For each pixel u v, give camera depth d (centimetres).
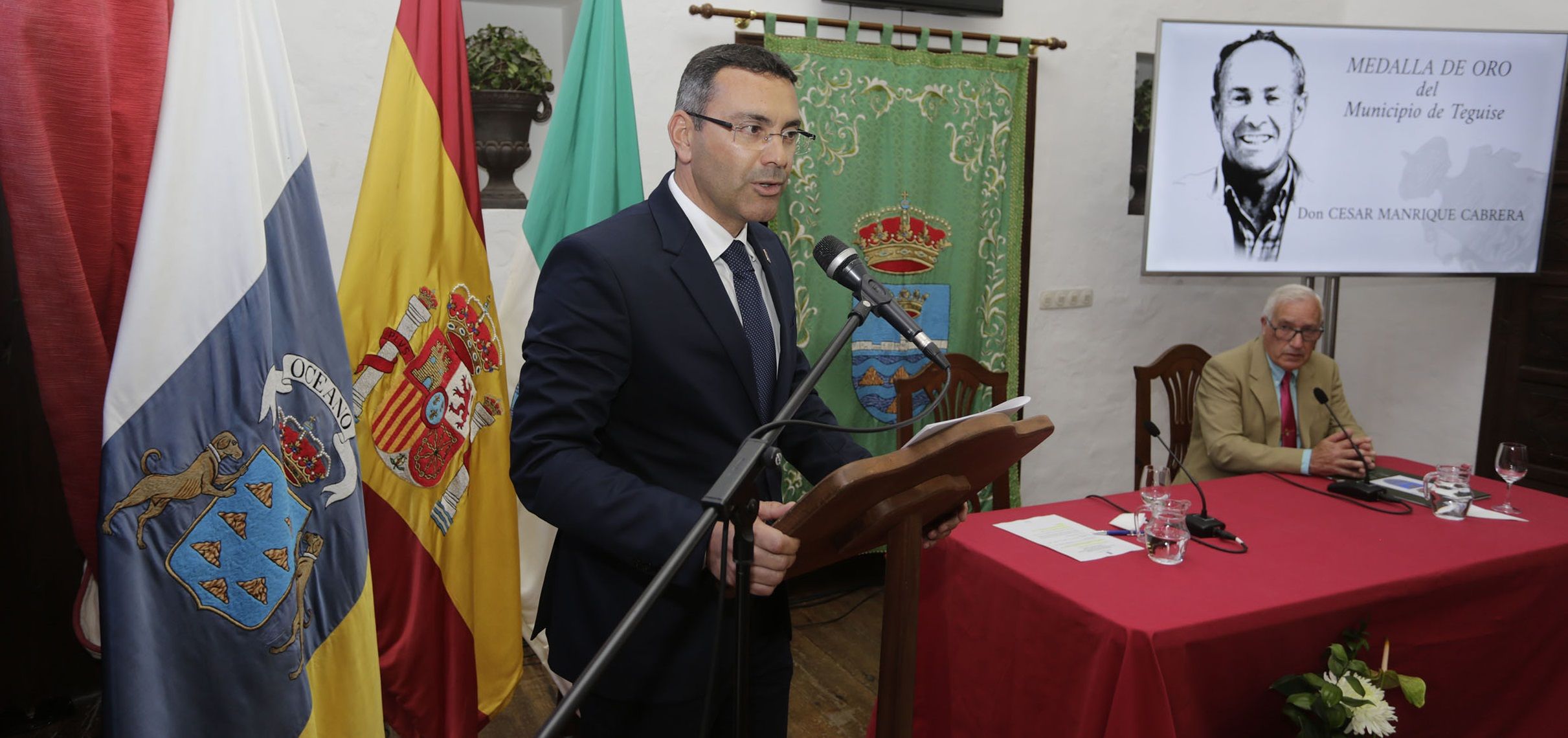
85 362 157
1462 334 394
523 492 128
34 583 245
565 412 128
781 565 108
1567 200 362
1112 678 163
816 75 324
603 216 238
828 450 158
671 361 134
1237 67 346
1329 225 359
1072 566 189
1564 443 363
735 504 103
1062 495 405
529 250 239
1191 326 421
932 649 211
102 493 143
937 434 113
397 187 207
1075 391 401
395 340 206
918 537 121
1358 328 434
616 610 136
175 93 149
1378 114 354
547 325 132
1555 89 355
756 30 326
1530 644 205
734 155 132
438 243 212
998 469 136
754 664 144
